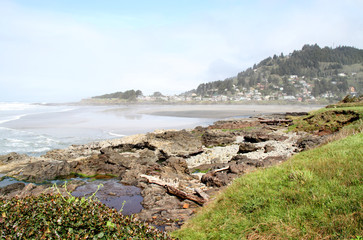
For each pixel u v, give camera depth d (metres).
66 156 27.89
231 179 15.80
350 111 32.12
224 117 84.88
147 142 32.50
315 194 6.64
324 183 7.12
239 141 35.41
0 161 25.08
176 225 10.65
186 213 11.96
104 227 4.32
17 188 18.11
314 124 33.94
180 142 31.53
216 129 47.59
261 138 32.84
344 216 5.39
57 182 19.72
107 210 4.90
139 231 4.62
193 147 30.98
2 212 4.08
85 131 47.75
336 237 5.00
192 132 46.19
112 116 80.19
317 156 10.05
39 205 4.41
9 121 59.78
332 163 8.41
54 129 49.34
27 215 4.15
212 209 8.66
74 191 17.06
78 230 4.14
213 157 26.78
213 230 7.24
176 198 14.52
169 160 22.09
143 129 52.00
